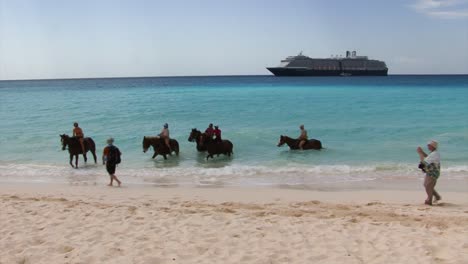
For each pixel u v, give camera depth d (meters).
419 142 21.80
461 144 20.98
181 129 27.34
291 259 6.94
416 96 53.00
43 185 14.32
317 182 14.52
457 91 63.44
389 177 15.12
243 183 14.51
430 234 8.05
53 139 24.45
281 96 57.28
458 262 6.53
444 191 12.91
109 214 9.57
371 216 9.64
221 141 19.30
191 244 7.61
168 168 17.14
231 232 8.28
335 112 35.41
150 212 9.77
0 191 13.13
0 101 57.41
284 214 9.85
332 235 8.08
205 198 12.00
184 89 88.88
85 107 44.53
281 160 18.36
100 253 7.17
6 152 21.00
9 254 7.17
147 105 45.97
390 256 6.96
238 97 57.03
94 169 17.20
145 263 6.81
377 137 23.50
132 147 21.77
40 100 58.69
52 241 7.77
